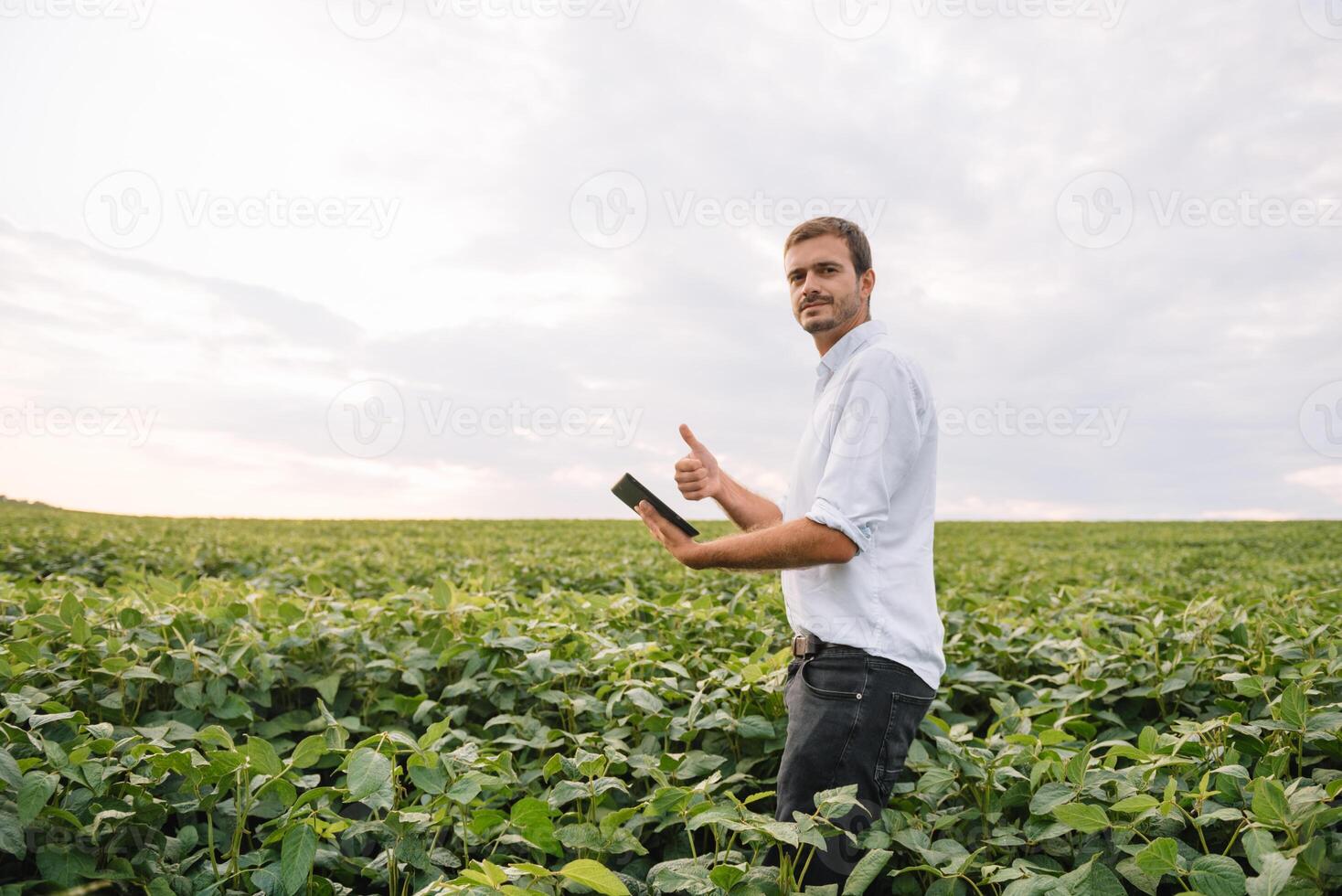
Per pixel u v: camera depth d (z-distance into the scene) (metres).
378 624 4.51
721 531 17.70
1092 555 14.01
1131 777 2.62
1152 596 6.53
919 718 2.73
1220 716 3.66
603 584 7.86
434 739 2.64
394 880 2.54
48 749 2.48
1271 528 22.52
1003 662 4.56
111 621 4.00
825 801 2.35
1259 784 2.26
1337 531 20.86
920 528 2.76
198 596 4.76
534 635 4.18
